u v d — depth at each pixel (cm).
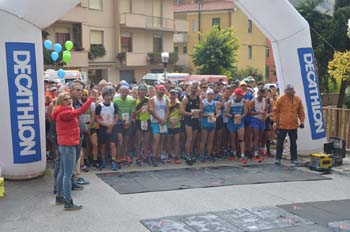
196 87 1017
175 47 5106
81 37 3197
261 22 1072
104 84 1123
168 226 602
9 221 622
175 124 1007
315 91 1108
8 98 814
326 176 927
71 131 662
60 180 693
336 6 2147
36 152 845
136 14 3578
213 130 1038
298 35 1086
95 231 586
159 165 1001
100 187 802
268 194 777
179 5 5334
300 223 621
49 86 1143
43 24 834
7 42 805
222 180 866
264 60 5162
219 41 3778
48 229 592
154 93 1005
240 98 1050
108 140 970
